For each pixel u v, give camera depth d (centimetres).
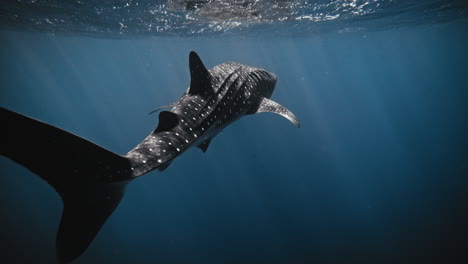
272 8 1462
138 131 6556
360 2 1476
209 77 405
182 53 5616
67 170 205
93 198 214
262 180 3869
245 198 3550
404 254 2239
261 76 534
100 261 2583
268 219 3116
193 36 2766
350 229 2755
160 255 2720
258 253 2627
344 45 4734
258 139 4506
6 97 9112
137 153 259
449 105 7125
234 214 3269
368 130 5819
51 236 2766
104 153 225
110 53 5556
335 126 6103
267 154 4306
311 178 3872
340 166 4212
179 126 318
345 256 2389
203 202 3566
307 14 1708
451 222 2458
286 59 7812
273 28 2319
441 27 3189
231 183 3850
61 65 8625
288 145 4578
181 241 2909
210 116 365
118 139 6347
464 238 2211
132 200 3625
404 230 2548
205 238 2931
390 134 5503
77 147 209
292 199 3434
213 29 2244
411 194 3195
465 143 4475
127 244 2850
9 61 6338
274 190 3659
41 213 3145
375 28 2730
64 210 203
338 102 8281
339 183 3716
